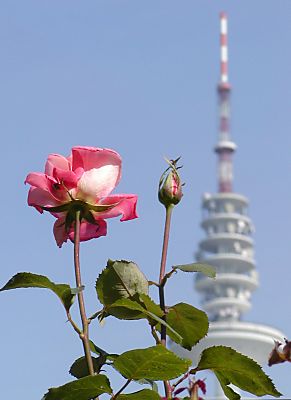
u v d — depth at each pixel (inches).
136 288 162.6
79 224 167.3
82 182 169.3
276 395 154.2
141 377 150.3
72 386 146.5
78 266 161.5
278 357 145.0
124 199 171.5
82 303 155.0
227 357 154.6
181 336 165.3
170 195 172.1
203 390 152.2
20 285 159.0
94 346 168.9
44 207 169.6
